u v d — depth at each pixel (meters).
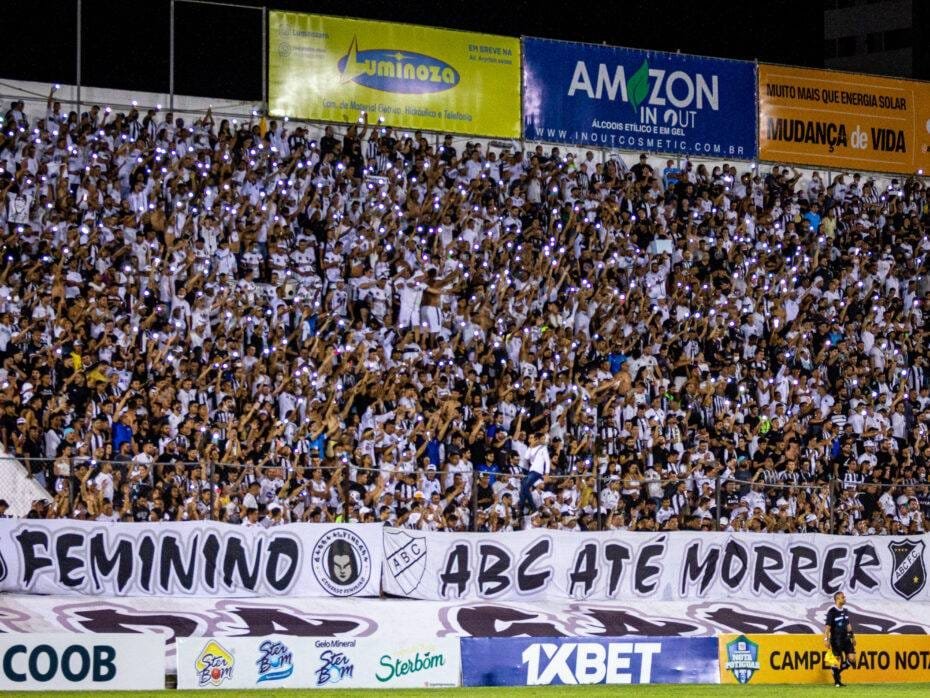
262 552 47.22
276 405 53.84
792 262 70.38
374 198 63.03
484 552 49.91
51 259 54.38
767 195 72.75
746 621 52.25
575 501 53.84
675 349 64.25
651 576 52.22
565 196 67.44
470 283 62.56
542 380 59.12
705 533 53.22
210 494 47.75
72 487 46.25
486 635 47.94
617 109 70.69
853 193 74.88
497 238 64.50
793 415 62.91
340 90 64.94
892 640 51.19
